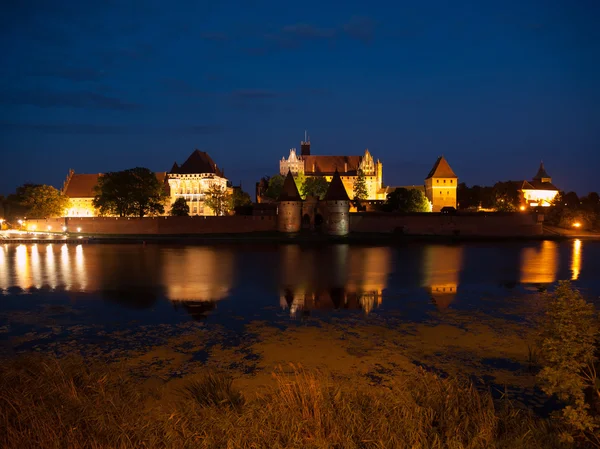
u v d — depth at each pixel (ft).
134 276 135.95
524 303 95.91
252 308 90.74
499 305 93.76
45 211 360.89
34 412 31.89
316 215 338.34
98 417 31.91
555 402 43.80
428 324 76.74
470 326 75.20
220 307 91.61
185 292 108.99
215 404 37.65
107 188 334.65
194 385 46.47
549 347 38.01
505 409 38.47
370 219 331.77
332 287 117.19
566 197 460.55
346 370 53.78
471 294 107.45
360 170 508.94
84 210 469.16
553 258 194.08
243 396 42.09
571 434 34.06
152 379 50.52
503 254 212.64
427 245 267.18
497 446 31.35
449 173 455.63
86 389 38.83
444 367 54.65
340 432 30.99
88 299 99.96
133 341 66.54
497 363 56.08
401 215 330.75
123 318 81.66
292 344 64.75
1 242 272.51
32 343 65.92
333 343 65.26
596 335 38.45
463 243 281.54
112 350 62.18
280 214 329.93
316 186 448.24
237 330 72.84
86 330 72.95
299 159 527.81
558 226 375.45
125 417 32.94
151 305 93.61
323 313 86.02
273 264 169.68
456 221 329.93
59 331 72.38
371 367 54.85
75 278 131.44
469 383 48.32
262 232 327.67
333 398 35.55
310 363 56.39
